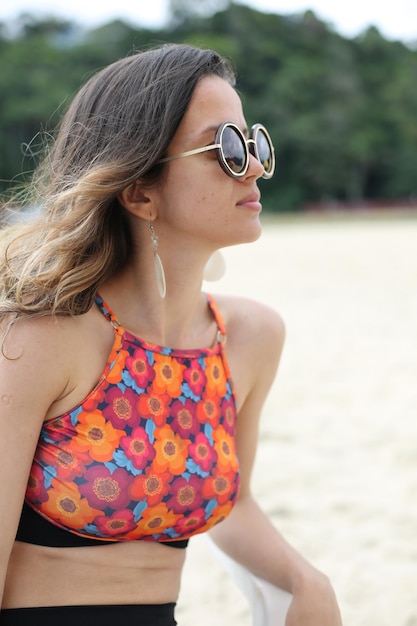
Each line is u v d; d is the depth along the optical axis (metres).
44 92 65.69
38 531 1.49
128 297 1.61
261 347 1.79
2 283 1.52
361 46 74.19
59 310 1.45
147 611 1.56
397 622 2.82
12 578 1.49
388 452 4.65
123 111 1.50
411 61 73.56
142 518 1.49
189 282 1.62
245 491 1.88
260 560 1.76
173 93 1.48
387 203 67.56
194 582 3.15
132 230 1.60
